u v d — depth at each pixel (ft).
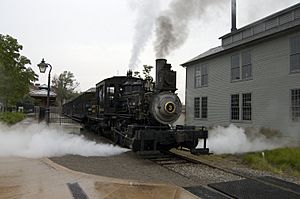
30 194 17.51
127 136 34.47
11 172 23.11
